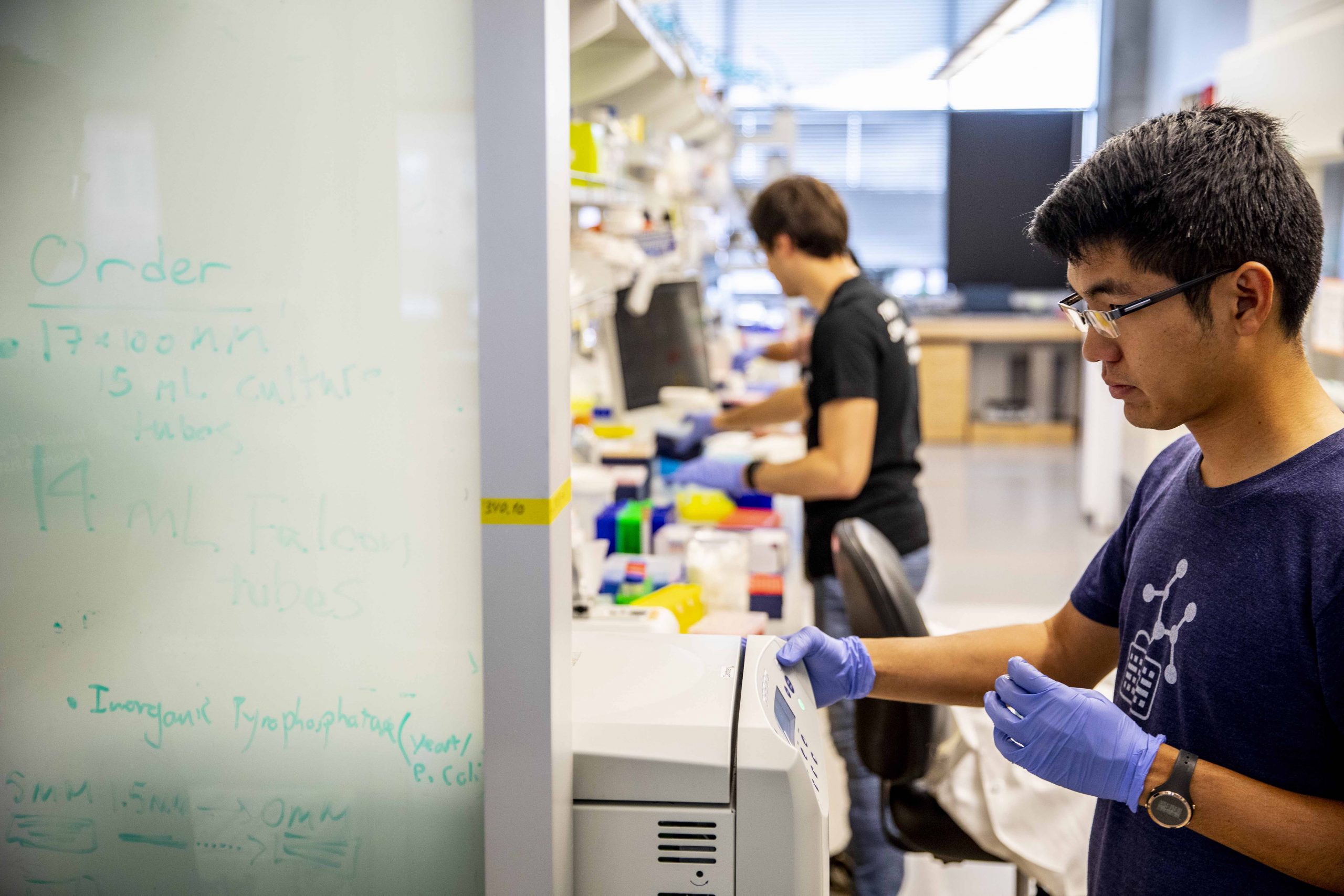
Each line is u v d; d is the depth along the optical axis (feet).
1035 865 5.67
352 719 3.47
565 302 3.34
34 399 3.43
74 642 3.52
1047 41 29.91
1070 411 29.55
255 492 3.42
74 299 3.39
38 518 3.48
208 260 3.34
